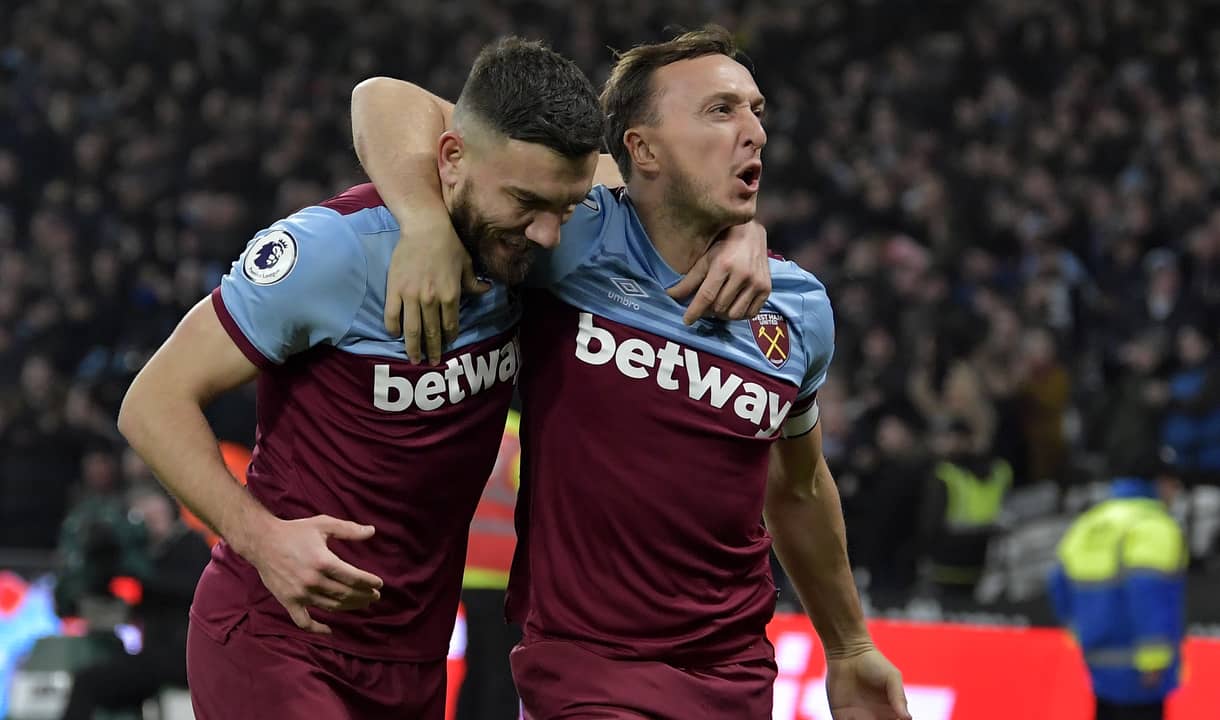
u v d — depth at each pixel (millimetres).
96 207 18422
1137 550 8359
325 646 3676
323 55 20812
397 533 3689
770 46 19312
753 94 3789
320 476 3646
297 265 3496
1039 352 12500
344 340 3561
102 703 7617
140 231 18062
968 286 15195
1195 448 11945
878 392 12609
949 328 13125
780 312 3914
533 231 3471
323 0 21047
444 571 3820
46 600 10484
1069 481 11688
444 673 3914
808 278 4008
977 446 11195
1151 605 8328
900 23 19656
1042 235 15609
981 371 12812
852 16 19812
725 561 3830
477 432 3717
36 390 14000
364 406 3594
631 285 3789
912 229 16188
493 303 3666
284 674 3652
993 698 9508
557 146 3373
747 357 3812
